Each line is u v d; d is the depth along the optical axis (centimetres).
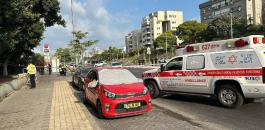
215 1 11800
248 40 1002
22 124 945
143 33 15912
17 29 2127
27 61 4253
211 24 8794
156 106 1166
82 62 4375
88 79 1217
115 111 933
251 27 7431
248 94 998
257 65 970
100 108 984
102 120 961
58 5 3058
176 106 1148
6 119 1041
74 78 2081
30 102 1405
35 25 2653
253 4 10231
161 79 1322
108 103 935
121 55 14488
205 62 1133
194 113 1005
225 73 1058
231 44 1051
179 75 1234
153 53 11544
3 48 2052
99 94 985
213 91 1108
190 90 1202
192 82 1182
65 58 8638
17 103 1405
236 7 10675
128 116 1004
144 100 965
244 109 1033
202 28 9981
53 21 3225
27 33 2617
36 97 1580
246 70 998
